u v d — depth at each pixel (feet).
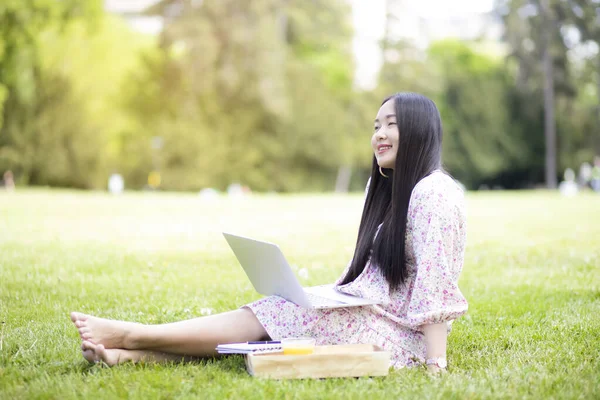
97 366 11.88
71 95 125.59
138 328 12.02
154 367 11.89
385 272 12.41
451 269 12.26
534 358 13.08
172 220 47.16
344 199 82.74
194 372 11.70
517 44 147.02
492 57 176.14
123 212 53.67
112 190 108.17
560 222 46.80
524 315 17.12
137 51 140.36
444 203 12.05
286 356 11.28
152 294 19.62
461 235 12.32
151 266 24.64
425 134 12.51
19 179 125.29
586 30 145.79
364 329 12.15
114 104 135.54
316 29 149.28
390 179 13.17
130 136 138.41
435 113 12.72
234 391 10.58
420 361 12.20
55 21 102.53
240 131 144.36
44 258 26.11
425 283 11.88
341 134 152.05
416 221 12.14
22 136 123.34
